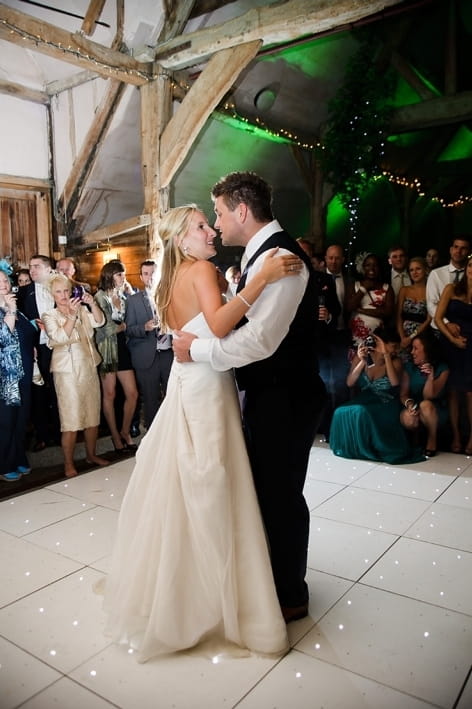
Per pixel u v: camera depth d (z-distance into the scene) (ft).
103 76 17.42
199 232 6.43
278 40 15.92
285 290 5.73
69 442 12.07
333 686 5.60
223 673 5.81
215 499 5.87
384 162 26.12
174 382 6.34
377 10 14.06
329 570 7.95
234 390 6.40
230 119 20.76
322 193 24.66
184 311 6.32
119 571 6.68
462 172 26.30
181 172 22.00
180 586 5.97
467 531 9.08
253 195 6.13
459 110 20.15
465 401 13.91
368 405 12.85
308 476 11.86
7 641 6.40
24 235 21.72
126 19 17.47
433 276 13.62
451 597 7.21
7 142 20.58
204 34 16.72
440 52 22.62
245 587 6.14
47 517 9.92
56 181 22.15
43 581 7.72
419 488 11.03
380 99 20.54
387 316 14.39
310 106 23.00
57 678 5.77
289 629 6.58
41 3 16.65
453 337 12.86
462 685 5.59
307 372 6.38
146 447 6.63
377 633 6.48
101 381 13.51
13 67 20.17
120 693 5.53
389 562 8.14
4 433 11.74
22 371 11.90
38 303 14.14
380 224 29.48
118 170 21.67
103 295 13.97
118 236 21.38
